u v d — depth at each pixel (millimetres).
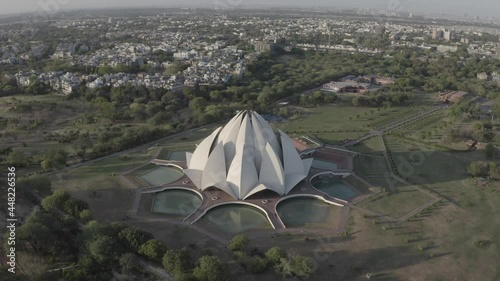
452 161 185000
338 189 159500
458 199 150125
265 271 108000
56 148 193250
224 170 149000
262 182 148250
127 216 135375
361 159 187750
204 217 137750
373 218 136375
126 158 183625
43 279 99125
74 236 119625
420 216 138000
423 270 110000
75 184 156625
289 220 136500
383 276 107188
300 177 154125
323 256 115500
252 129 151750
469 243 122812
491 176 165625
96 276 103750
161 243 111188
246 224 134625
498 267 112000
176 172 172750
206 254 111812
